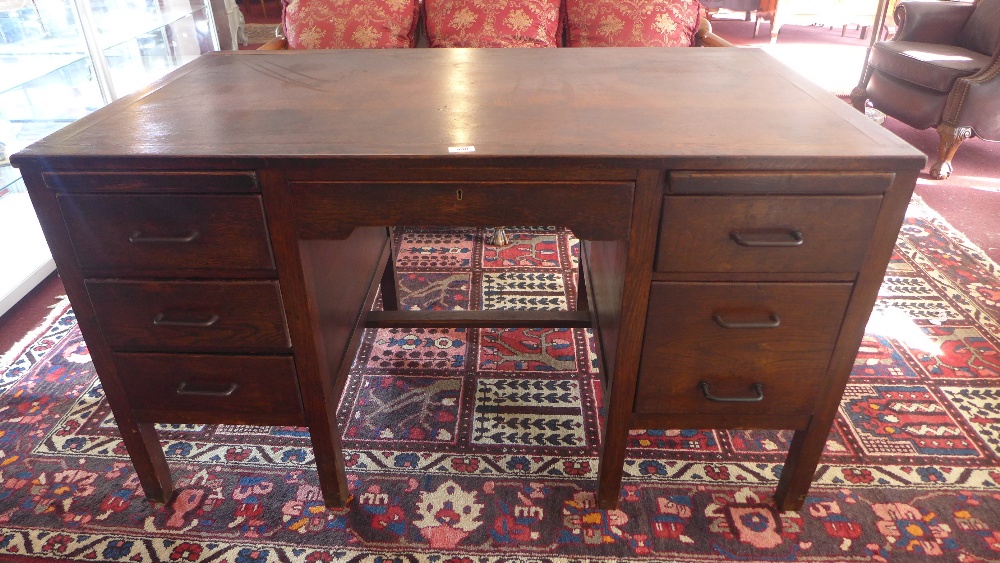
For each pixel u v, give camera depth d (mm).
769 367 1225
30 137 2275
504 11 2643
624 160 1011
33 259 2289
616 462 1372
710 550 1354
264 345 1222
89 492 1493
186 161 1030
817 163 998
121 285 1155
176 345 1229
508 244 2643
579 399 1793
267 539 1381
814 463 1361
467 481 1524
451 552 1351
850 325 1171
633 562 1328
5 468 1558
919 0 3535
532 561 1331
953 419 1696
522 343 2031
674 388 1257
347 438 1656
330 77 1511
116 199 1071
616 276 1232
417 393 1816
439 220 1090
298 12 2645
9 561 1330
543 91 1377
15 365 1911
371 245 1742
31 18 2277
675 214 1055
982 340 2002
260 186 1058
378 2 2629
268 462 1583
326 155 1021
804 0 4922
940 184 3064
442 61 1652
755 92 1354
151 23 2926
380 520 1425
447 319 1713
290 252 1119
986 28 3195
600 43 2645
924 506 1448
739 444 1636
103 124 1189
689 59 1649
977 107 2881
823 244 1078
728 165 1010
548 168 1029
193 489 1506
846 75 4754
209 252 1119
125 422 1339
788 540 1374
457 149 1037
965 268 2383
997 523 1403
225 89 1426
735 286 1130
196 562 1329
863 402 1756
